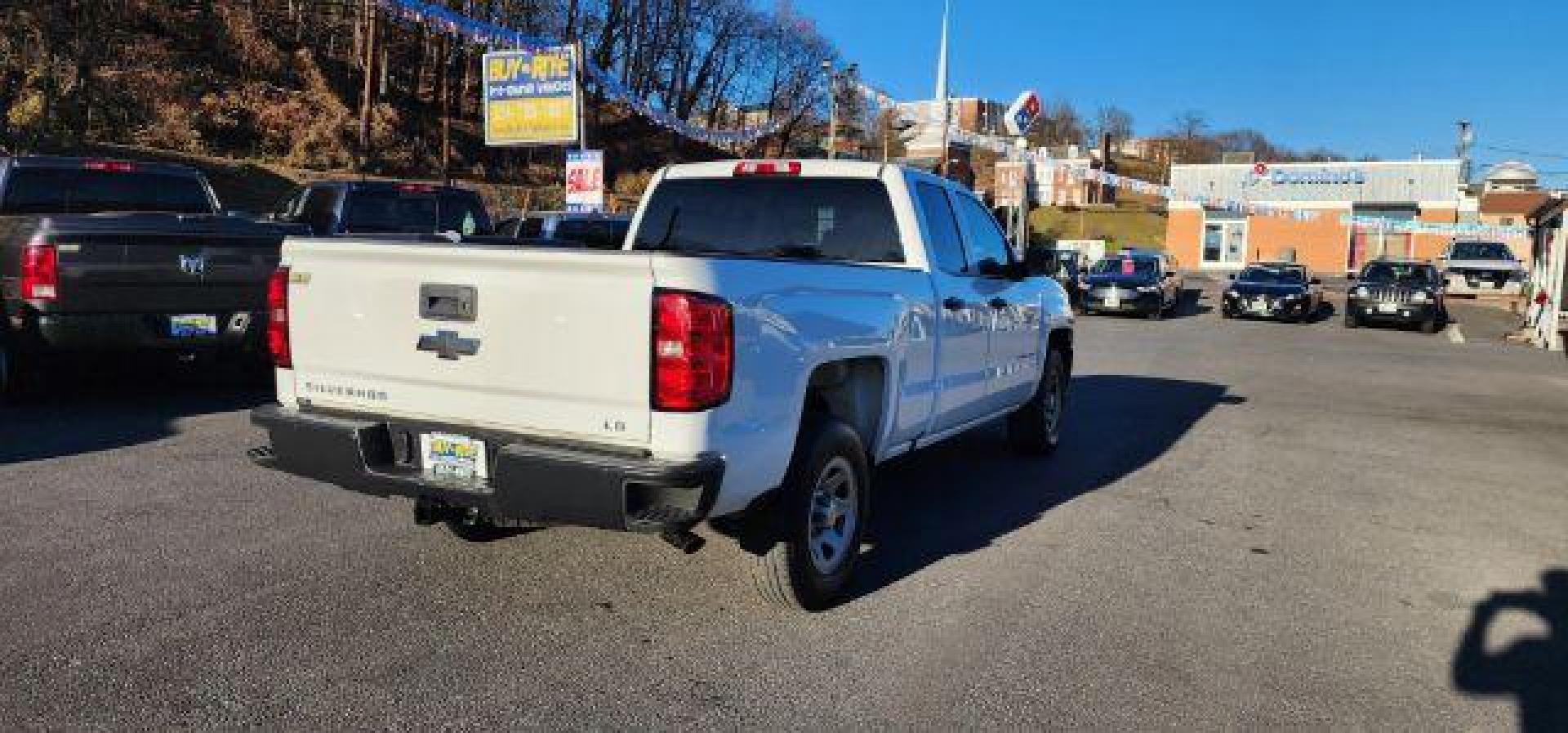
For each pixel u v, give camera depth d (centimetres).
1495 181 5712
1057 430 820
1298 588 503
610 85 2306
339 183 1184
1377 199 5025
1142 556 546
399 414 424
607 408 379
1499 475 781
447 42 4594
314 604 438
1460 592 504
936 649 415
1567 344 1783
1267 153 10912
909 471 739
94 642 392
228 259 838
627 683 376
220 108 3509
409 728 338
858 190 573
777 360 404
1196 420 995
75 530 522
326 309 436
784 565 430
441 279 407
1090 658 411
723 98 7169
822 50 7144
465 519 440
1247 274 2583
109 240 780
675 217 616
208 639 399
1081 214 8256
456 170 4172
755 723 350
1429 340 2028
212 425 778
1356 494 702
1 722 331
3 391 823
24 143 2612
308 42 4466
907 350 518
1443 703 382
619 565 497
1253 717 367
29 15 2920
